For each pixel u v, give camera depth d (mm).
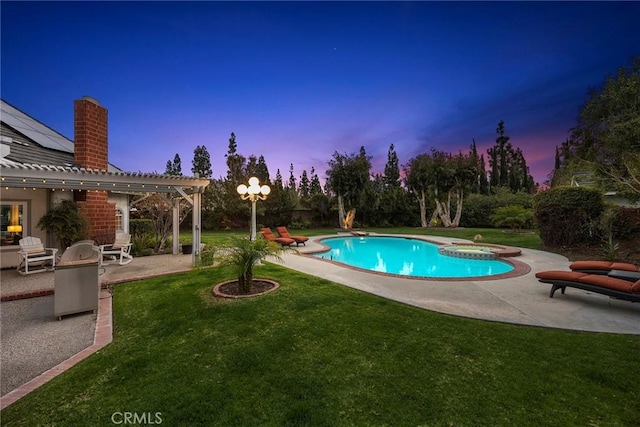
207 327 4215
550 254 11297
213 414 2457
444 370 3084
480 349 3527
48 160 9477
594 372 3021
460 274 9500
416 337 3857
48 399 2697
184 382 2914
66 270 4777
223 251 5770
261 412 2480
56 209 8562
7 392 2891
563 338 3828
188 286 6348
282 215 25625
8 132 9641
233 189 23703
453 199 26188
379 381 2906
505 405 2539
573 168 13133
